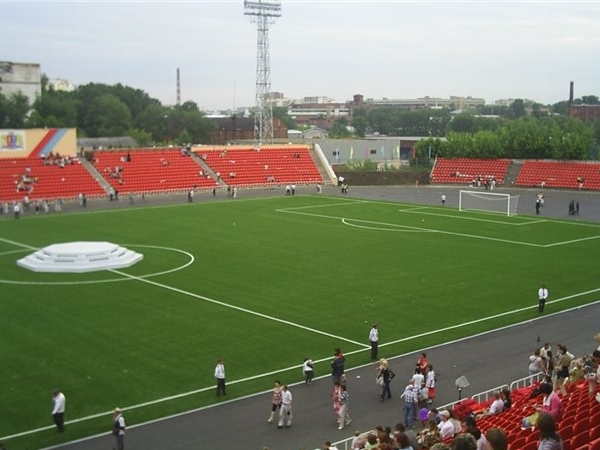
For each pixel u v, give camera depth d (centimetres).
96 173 12862
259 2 15912
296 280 6206
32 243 7931
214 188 13175
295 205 11262
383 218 9888
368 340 4656
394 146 18775
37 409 3512
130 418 3431
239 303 5469
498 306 5459
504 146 15112
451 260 7075
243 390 3803
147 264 6844
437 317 5162
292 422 3431
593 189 13275
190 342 4547
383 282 6147
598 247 7788
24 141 12681
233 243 7931
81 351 4353
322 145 17738
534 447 2098
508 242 8069
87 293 5753
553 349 4503
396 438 1950
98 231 8738
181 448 3134
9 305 5378
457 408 3244
